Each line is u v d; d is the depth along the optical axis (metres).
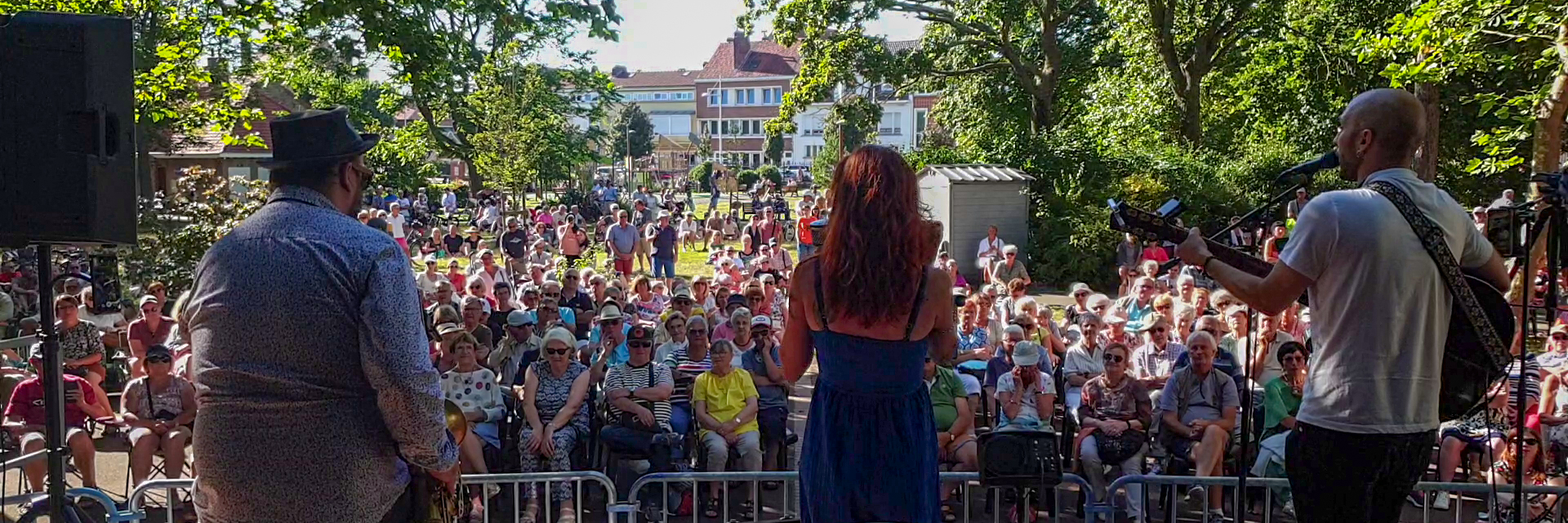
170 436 6.81
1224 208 21.70
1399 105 2.52
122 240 3.28
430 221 32.00
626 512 5.63
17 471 6.94
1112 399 7.03
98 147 3.17
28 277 12.67
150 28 14.63
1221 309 9.39
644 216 27.30
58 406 3.25
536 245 17.69
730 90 88.44
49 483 3.25
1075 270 20.31
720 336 9.95
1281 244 8.76
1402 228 2.44
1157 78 25.02
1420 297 2.46
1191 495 6.96
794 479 5.55
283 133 2.42
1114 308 10.11
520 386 7.89
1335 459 2.54
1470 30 11.23
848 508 2.59
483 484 5.83
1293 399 6.93
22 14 3.16
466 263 23.61
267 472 2.31
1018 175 20.50
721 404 7.15
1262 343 7.58
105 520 5.77
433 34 14.48
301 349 2.29
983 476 5.56
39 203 3.16
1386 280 2.43
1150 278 11.01
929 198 20.89
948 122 33.31
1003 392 7.41
